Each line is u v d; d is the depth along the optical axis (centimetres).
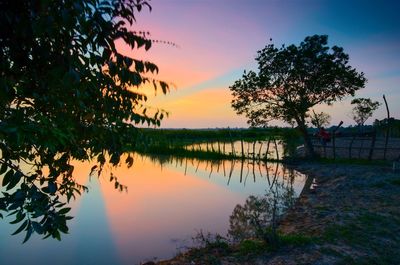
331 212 1148
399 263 705
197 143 6038
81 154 345
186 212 1367
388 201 1281
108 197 1628
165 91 308
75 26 255
